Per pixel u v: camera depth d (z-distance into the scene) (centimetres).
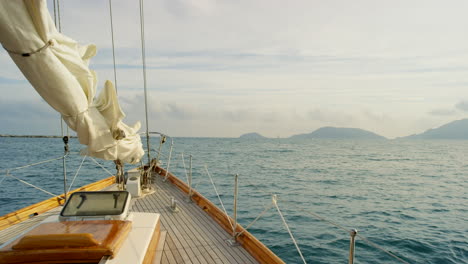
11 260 253
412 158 4669
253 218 1013
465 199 1546
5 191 1408
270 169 2636
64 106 277
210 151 5231
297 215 1069
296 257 715
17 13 206
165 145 7406
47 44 228
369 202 1401
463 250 819
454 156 5441
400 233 945
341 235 879
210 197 1342
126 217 383
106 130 347
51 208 625
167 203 707
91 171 2164
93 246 274
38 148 4784
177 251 445
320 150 6650
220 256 431
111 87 356
